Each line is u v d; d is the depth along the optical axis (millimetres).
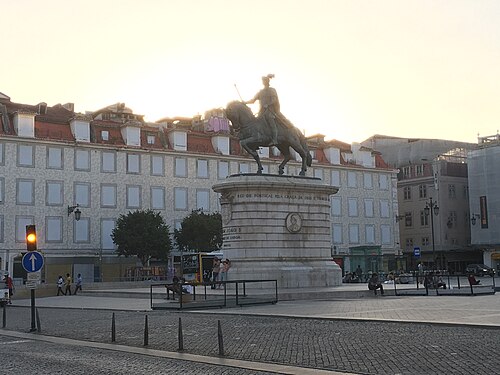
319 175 76750
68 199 62312
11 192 59594
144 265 62094
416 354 11961
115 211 64562
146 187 66375
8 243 59031
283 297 26828
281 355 12750
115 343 15664
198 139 71062
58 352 14641
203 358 12812
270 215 30516
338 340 14281
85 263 62281
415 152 91625
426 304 23109
